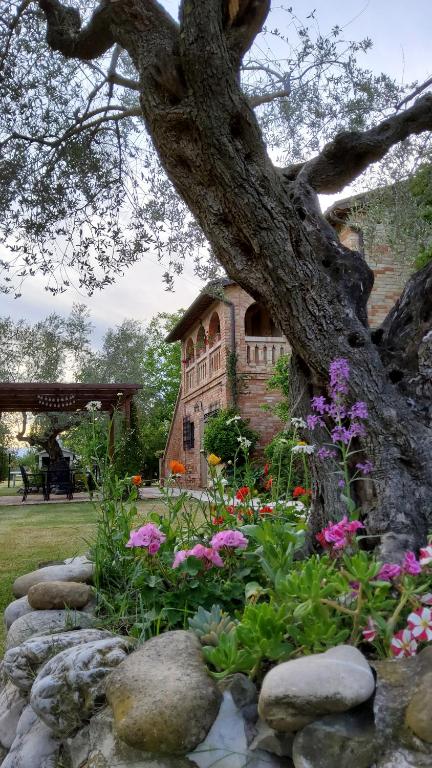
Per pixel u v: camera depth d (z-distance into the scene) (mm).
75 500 15180
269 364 16500
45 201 5133
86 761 1745
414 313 3012
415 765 1341
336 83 4746
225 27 2631
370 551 2502
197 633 1987
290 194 3262
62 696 1882
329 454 2691
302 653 1727
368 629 1759
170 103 2715
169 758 1578
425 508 2494
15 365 18672
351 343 2789
